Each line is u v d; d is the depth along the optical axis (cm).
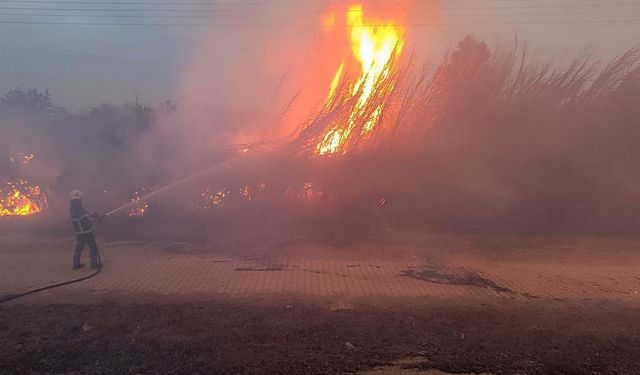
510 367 493
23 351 516
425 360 505
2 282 758
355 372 482
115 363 495
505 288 757
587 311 650
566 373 484
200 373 475
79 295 696
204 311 630
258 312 629
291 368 483
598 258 964
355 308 652
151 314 616
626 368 492
